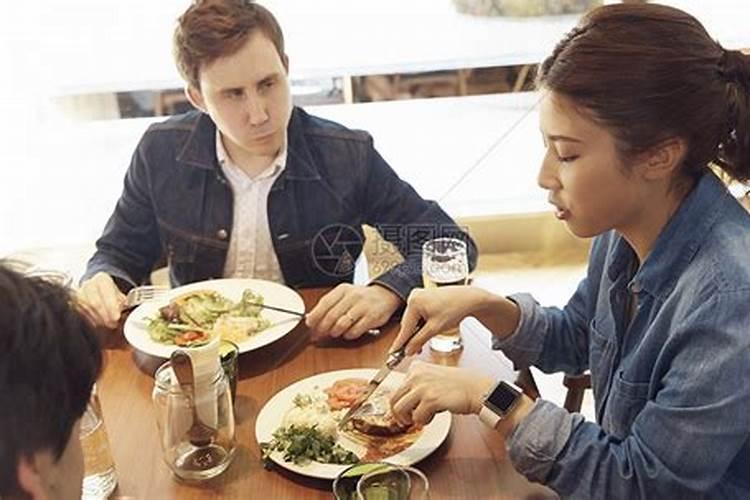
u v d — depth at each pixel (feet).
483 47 10.70
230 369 4.51
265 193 6.46
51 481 2.33
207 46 5.74
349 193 6.57
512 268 11.60
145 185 6.64
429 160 11.39
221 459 4.08
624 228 4.13
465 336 5.24
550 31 10.60
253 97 5.87
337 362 4.99
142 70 10.26
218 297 5.56
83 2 9.84
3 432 2.16
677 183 3.99
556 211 4.08
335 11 10.34
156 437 4.41
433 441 4.18
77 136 10.40
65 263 9.67
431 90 10.85
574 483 3.81
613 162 3.77
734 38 10.96
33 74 10.00
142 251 6.72
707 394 3.59
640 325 4.21
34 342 2.19
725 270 3.76
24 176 10.34
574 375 5.11
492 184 11.74
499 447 4.19
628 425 4.17
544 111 3.87
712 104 3.71
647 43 3.67
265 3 10.14
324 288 6.00
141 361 5.10
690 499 3.66
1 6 9.61
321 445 4.12
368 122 11.00
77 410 2.34
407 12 10.43
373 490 3.47
